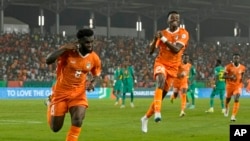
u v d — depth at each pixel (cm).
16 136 2927
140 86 11331
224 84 5438
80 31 2100
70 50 2100
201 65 13438
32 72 10844
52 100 2183
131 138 2830
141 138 2830
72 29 14500
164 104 7275
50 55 2058
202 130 3322
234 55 4481
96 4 13412
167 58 2891
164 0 13838
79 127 2102
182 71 4994
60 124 2198
